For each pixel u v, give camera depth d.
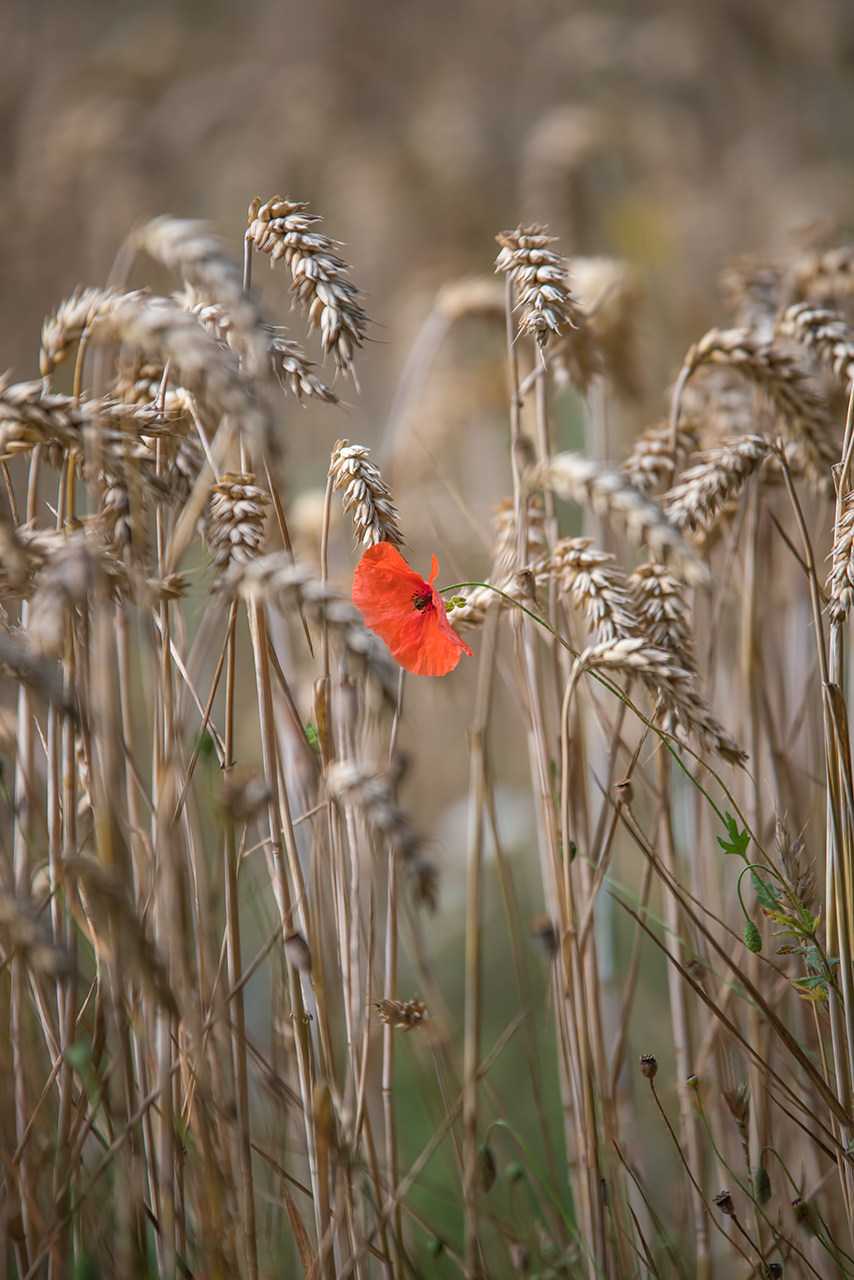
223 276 3.15
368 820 3.17
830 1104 3.27
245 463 3.27
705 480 3.29
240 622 3.63
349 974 3.27
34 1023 3.31
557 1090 3.62
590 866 3.34
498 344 4.23
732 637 3.47
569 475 3.23
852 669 3.37
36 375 5.37
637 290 3.55
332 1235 3.25
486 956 4.04
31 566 3.20
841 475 3.28
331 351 3.23
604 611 3.26
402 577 3.26
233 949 3.24
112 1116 3.25
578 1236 3.34
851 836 3.26
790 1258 3.35
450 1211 3.52
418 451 3.80
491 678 3.39
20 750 3.24
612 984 3.48
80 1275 3.21
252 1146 3.28
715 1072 3.39
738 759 3.22
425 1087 3.52
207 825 3.41
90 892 3.16
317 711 3.26
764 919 3.36
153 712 3.24
